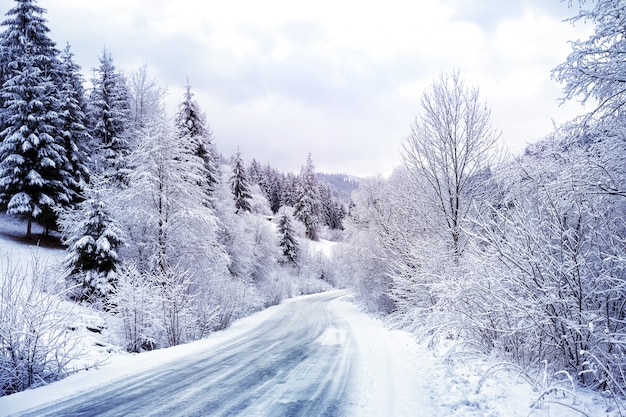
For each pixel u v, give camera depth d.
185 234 17.72
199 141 26.92
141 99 29.05
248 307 24.41
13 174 19.02
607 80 4.76
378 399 5.07
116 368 7.77
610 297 5.07
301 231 62.56
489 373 5.11
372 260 19.39
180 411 4.86
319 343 10.75
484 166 12.09
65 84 23.19
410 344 9.69
